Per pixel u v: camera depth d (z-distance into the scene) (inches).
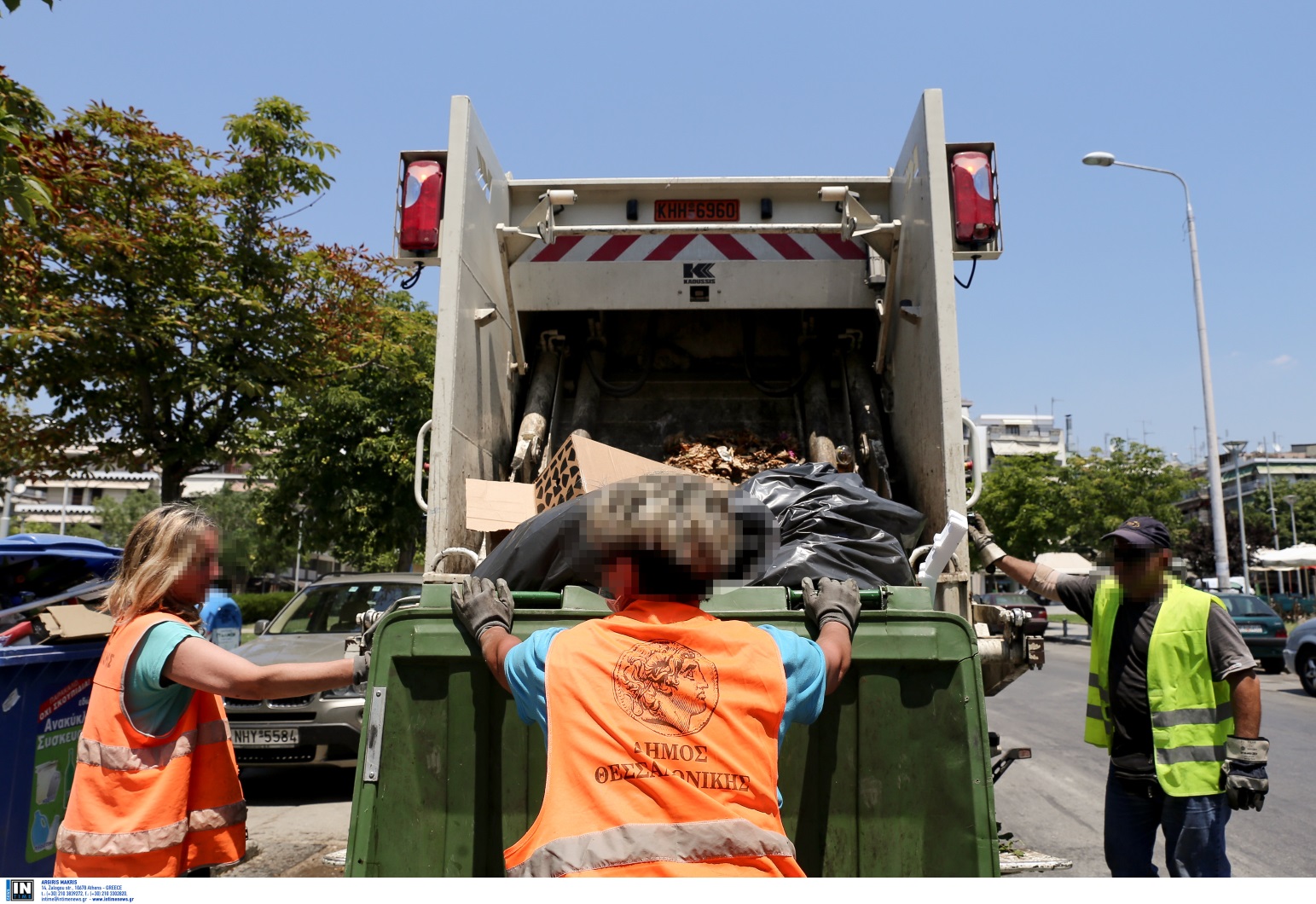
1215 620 128.8
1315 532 2265.0
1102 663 139.1
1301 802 255.4
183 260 350.3
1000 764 126.5
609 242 192.9
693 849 62.7
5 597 185.5
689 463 179.9
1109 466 1136.8
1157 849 214.4
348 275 405.4
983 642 136.0
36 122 281.1
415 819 83.8
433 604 86.7
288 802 253.6
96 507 2101.4
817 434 183.8
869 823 84.3
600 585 78.6
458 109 159.0
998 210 167.8
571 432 191.3
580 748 65.7
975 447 151.9
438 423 145.9
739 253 192.2
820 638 80.8
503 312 186.2
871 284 190.1
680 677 68.2
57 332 299.6
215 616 261.1
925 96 154.7
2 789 136.0
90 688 153.0
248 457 438.9
